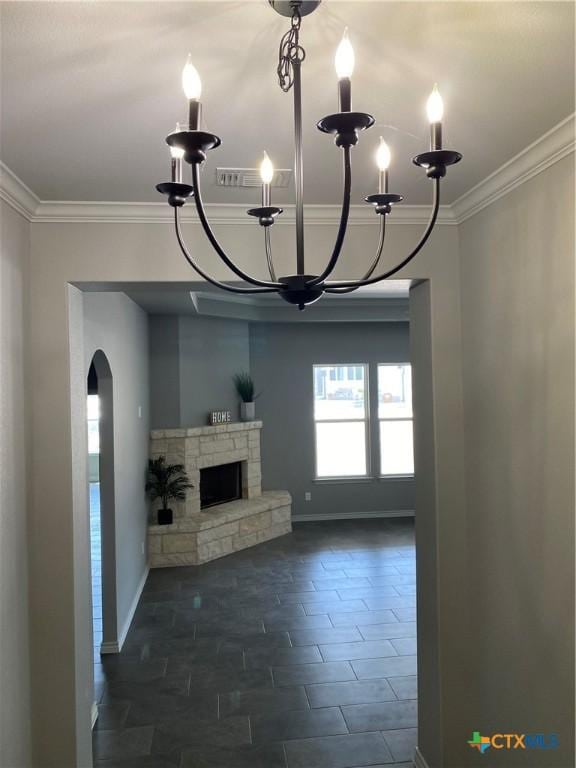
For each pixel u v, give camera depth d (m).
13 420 2.51
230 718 3.64
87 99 1.79
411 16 1.40
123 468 5.00
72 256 2.81
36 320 2.78
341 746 3.37
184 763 3.23
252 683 4.05
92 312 3.97
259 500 7.66
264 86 1.72
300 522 8.38
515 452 2.48
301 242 1.28
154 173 2.41
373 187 2.63
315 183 2.55
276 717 3.65
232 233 2.93
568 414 2.11
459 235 3.00
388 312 7.81
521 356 2.42
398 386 8.70
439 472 2.98
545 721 2.29
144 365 6.48
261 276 2.96
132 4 1.34
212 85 1.71
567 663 2.14
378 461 8.55
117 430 4.75
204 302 6.92
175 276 2.88
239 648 4.57
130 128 1.99
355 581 6.04
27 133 2.03
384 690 3.95
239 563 6.64
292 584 5.96
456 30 1.46
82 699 2.89
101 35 1.46
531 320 2.34
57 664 2.75
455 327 3.00
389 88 1.74
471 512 2.92
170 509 6.61
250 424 7.79
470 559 2.95
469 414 2.92
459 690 2.97
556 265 2.17
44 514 2.76
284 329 8.38
